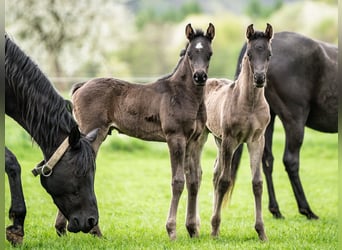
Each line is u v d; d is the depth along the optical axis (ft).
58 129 32.09
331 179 63.98
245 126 35.76
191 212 36.40
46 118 32.07
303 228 40.68
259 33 34.45
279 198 55.26
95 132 32.58
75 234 36.81
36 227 40.06
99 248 33.09
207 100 40.11
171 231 35.12
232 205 50.90
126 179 61.93
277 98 44.75
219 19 254.27
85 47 161.68
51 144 31.99
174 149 35.29
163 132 36.22
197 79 33.76
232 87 37.19
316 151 80.53
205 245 33.58
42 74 32.73
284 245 33.96
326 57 44.91
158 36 276.00
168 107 35.55
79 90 37.70
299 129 44.68
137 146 80.89
